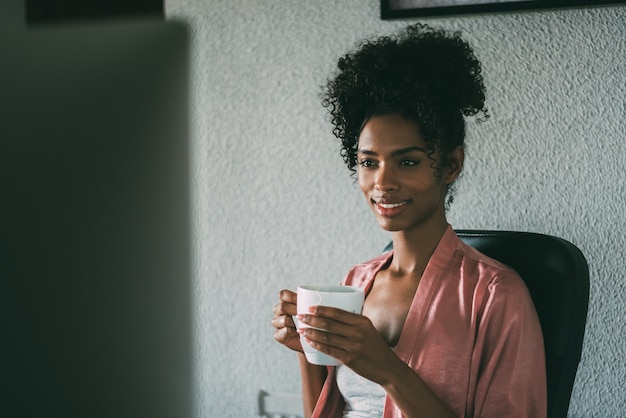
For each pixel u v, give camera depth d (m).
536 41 1.27
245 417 1.52
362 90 0.85
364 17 1.38
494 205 1.31
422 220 0.86
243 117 1.48
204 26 1.50
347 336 0.66
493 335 0.80
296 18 1.43
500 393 0.78
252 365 1.52
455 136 0.83
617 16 1.22
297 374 1.48
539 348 0.80
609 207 1.24
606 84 1.23
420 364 0.81
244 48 1.47
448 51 0.84
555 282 0.83
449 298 0.83
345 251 1.42
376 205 0.82
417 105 0.78
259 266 1.49
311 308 0.66
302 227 1.45
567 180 1.26
